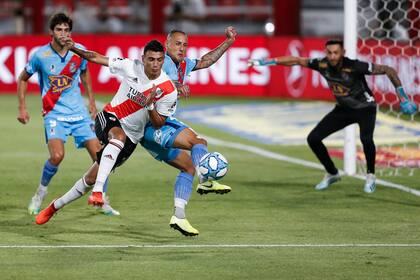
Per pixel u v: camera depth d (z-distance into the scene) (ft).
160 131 77.51
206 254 73.36
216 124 177.37
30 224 85.61
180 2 303.68
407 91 172.65
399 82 102.63
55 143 89.61
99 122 78.89
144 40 223.92
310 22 288.71
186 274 66.74
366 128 104.42
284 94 219.20
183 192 76.07
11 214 90.94
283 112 193.16
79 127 90.99
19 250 74.23
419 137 157.07
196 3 307.37
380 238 80.23
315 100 213.46
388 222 88.07
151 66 73.87
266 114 190.49
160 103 75.61
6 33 312.29
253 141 155.74
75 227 84.33
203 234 81.56
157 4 273.95
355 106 104.53
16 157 134.41
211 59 86.53
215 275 66.59
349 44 115.65
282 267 69.10
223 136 161.68
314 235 81.46
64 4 311.47
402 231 83.56
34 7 280.51
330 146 150.00
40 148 144.56
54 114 90.43
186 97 82.38
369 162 105.19
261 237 80.38
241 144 152.05
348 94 103.96
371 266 69.56
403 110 102.83
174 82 81.30
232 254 73.46
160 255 72.84
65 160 131.95
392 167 126.72
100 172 75.77
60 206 80.12
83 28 306.35
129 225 85.56
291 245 77.00
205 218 89.56
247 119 183.73
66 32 88.99
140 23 314.14
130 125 77.82
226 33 87.40
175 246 76.33
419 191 107.04
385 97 178.09
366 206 97.04
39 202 91.50
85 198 100.17
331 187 109.60
